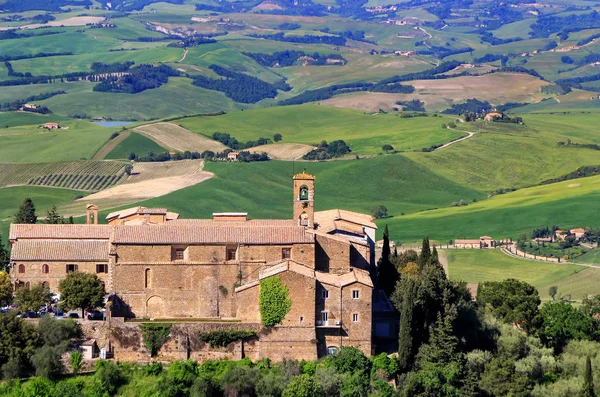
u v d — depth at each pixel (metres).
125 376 178.75
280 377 175.62
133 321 187.25
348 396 173.88
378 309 196.62
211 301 193.25
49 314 187.38
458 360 183.38
